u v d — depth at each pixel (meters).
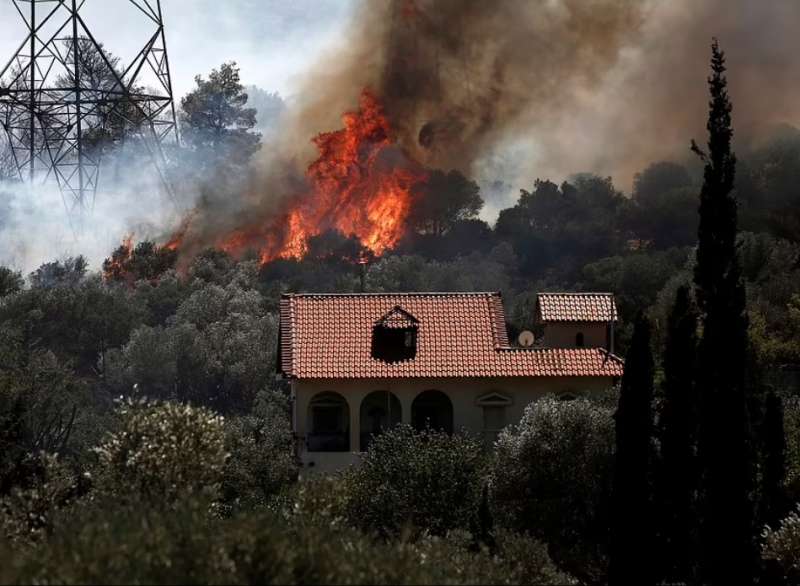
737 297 96.62
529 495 111.81
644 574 95.94
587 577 106.62
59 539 61.91
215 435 84.94
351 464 127.94
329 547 64.25
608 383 139.00
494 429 139.00
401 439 113.75
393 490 105.75
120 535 60.19
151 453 81.50
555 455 112.44
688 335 99.25
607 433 113.38
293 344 141.12
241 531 61.88
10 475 98.19
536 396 139.12
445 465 109.00
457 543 83.94
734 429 94.88
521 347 144.00
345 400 140.00
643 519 95.94
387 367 138.88
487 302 146.62
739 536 93.75
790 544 96.44
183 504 65.75
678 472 97.75
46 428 136.88
